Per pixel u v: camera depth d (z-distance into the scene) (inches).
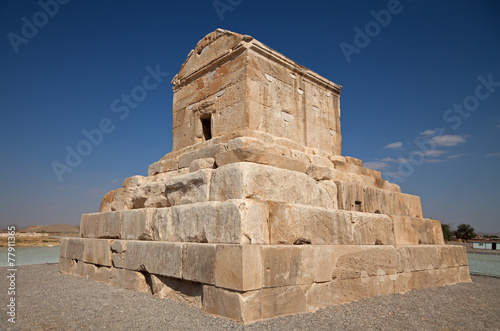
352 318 201.0
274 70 332.8
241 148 245.1
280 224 219.3
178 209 254.1
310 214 240.7
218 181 241.6
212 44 354.9
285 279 201.8
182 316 196.2
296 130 345.4
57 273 387.9
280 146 296.8
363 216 286.0
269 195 236.4
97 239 338.3
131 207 347.6
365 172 373.4
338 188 302.5
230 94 321.7
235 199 210.4
